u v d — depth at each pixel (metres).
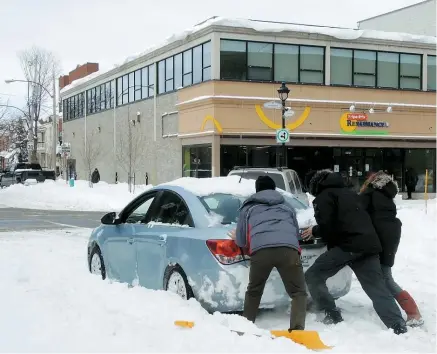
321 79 30.23
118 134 40.06
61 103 57.31
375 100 31.38
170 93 32.50
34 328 5.29
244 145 28.67
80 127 48.78
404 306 6.17
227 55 28.31
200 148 29.53
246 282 5.96
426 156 33.22
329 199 6.03
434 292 7.70
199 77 29.61
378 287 5.99
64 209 26.84
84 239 14.51
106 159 42.53
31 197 32.22
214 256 5.97
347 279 6.71
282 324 6.14
